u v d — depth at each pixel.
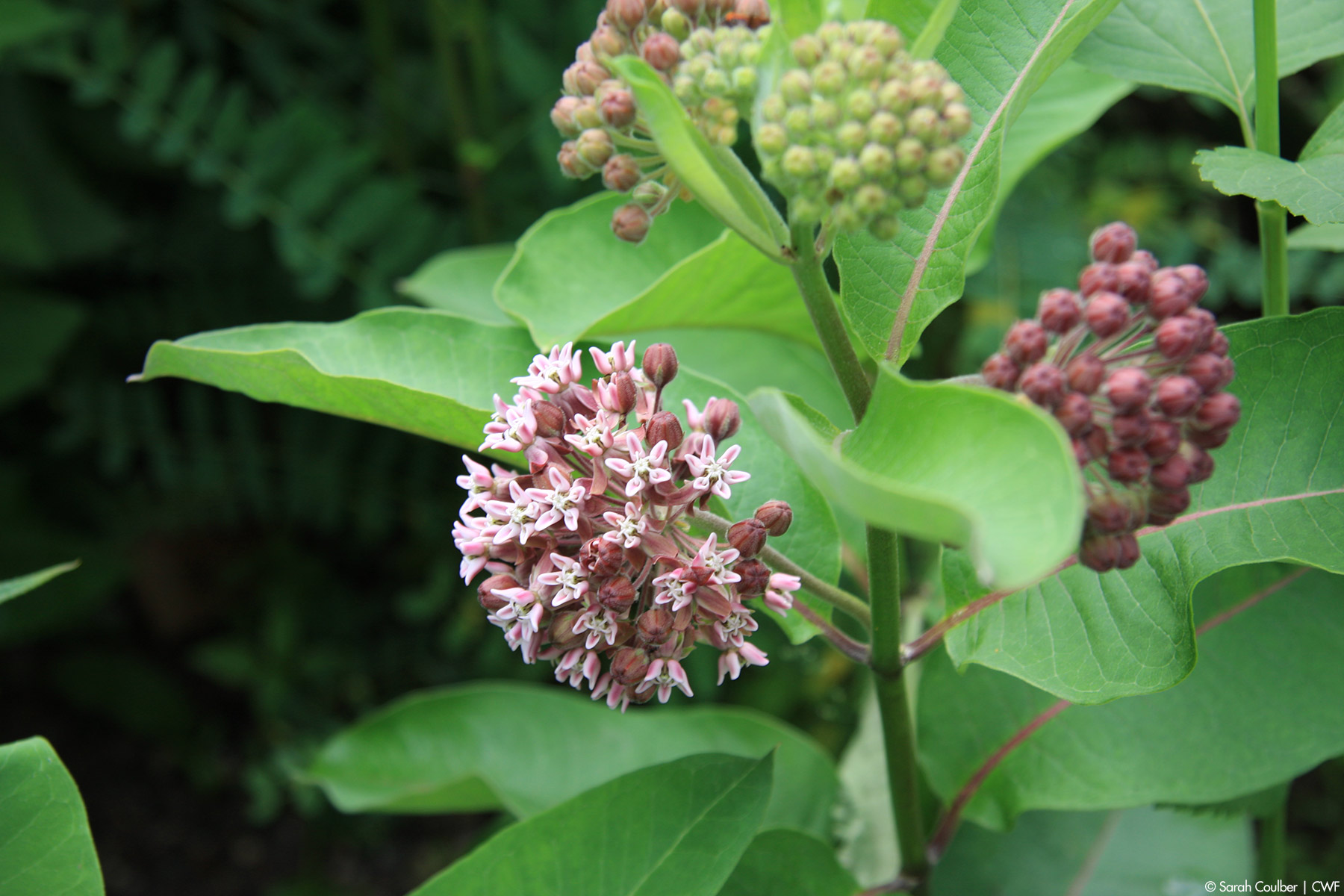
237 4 0.64
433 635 0.74
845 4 0.33
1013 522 0.25
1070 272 0.57
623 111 0.30
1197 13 0.36
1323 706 0.35
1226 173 0.32
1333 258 0.58
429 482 0.66
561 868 0.33
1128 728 0.36
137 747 0.81
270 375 0.34
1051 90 0.42
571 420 0.31
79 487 0.73
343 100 0.66
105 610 0.83
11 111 0.67
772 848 0.36
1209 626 0.36
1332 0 0.35
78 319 0.66
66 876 0.31
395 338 0.36
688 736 0.44
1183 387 0.27
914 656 0.33
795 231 0.29
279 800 0.73
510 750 0.45
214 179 0.54
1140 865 0.42
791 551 0.35
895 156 0.28
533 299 0.37
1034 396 0.27
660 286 0.35
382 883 0.74
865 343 0.31
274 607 0.75
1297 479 0.32
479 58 0.60
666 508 0.31
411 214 0.57
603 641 0.31
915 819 0.36
